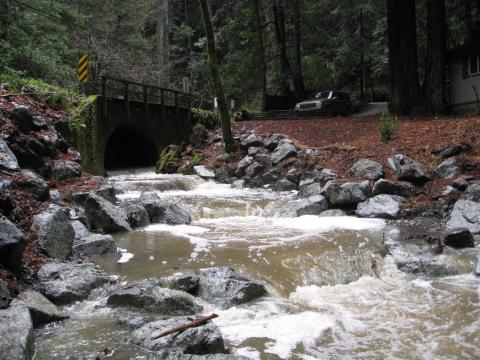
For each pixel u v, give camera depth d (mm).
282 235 9938
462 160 12719
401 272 8117
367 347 5488
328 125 21609
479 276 7879
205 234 10109
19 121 11875
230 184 17656
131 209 10922
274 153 17438
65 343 5180
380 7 34688
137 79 27984
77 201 10891
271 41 37344
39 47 19750
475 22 27906
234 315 6242
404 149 14648
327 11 38344
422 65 33000
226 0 37344
